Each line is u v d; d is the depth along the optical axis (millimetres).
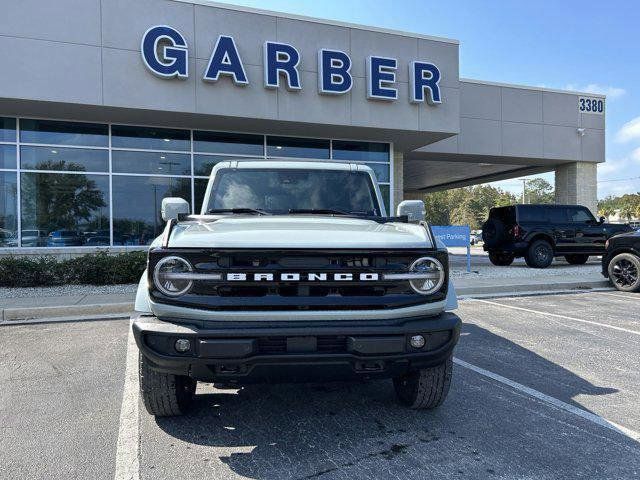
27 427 3734
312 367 3156
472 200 98375
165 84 12055
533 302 9641
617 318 7941
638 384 4691
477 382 4754
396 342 3143
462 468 3082
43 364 5383
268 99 12914
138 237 13578
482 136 19375
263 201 4625
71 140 13039
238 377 3182
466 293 10844
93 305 8523
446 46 14625
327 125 13633
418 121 14375
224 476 3006
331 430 3652
